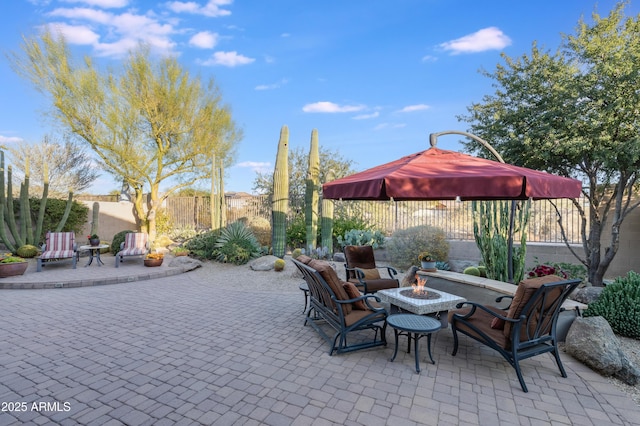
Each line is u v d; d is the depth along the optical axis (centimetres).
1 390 319
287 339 458
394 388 331
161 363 381
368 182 398
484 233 665
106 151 1352
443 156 488
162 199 1547
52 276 844
